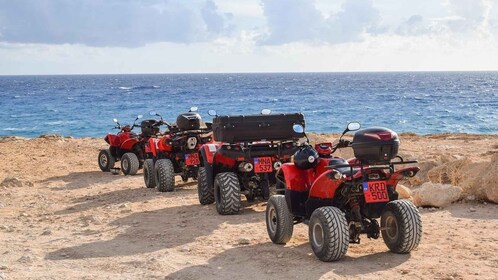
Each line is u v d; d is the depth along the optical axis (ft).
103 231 33.30
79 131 155.43
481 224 31.09
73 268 25.99
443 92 386.73
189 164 45.55
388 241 25.99
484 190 36.60
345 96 334.24
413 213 25.08
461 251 25.99
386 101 277.44
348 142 27.61
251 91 432.66
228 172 37.22
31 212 40.47
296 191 27.76
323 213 24.62
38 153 79.30
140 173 59.31
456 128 146.72
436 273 23.00
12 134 150.61
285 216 27.91
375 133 24.03
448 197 35.99
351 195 25.45
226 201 35.63
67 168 65.46
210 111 37.47
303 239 29.55
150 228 33.53
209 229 32.50
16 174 61.11
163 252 28.12
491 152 63.21
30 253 28.68
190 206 40.01
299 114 36.99
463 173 39.81
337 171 24.09
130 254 28.04
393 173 24.54
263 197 37.09
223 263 25.82
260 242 29.17
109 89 514.68
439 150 69.10
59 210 40.75
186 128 46.96
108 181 54.65
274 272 24.09
